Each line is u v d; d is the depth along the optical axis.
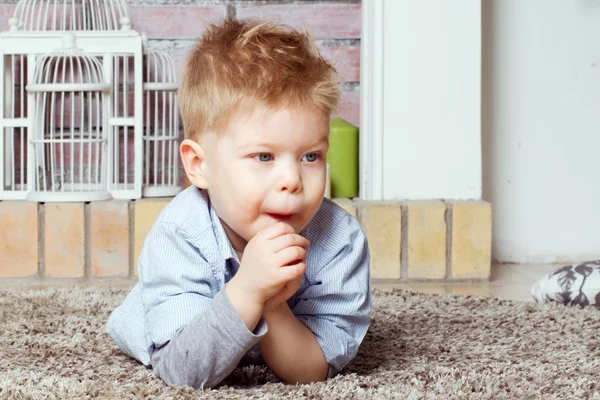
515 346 1.30
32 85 2.09
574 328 1.44
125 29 2.20
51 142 2.10
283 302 1.00
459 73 2.16
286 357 1.01
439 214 2.10
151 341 1.05
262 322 0.97
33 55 2.15
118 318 1.21
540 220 2.43
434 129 2.16
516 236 2.43
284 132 0.93
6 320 1.47
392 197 2.17
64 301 1.69
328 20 2.40
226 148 0.96
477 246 2.11
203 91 0.98
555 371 1.11
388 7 2.14
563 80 2.41
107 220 2.08
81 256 2.09
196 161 1.03
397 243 2.10
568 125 2.42
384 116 2.16
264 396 0.95
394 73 2.15
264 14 2.39
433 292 1.97
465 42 2.15
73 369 1.12
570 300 1.69
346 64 2.41
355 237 1.11
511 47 2.39
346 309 1.07
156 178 2.33
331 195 2.26
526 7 2.39
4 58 2.18
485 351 1.26
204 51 1.02
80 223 2.08
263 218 0.96
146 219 2.10
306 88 0.94
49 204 2.08
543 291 1.74
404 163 2.17
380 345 1.31
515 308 1.63
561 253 2.43
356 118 2.43
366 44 2.20
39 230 2.08
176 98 2.35
